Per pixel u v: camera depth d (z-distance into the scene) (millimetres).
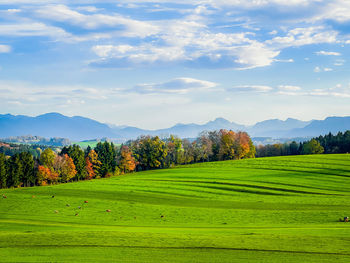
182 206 59250
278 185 79750
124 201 63594
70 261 26891
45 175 118062
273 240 31656
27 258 27766
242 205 59656
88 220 47656
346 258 26594
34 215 51125
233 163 126438
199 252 28891
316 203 59625
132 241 32281
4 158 114438
